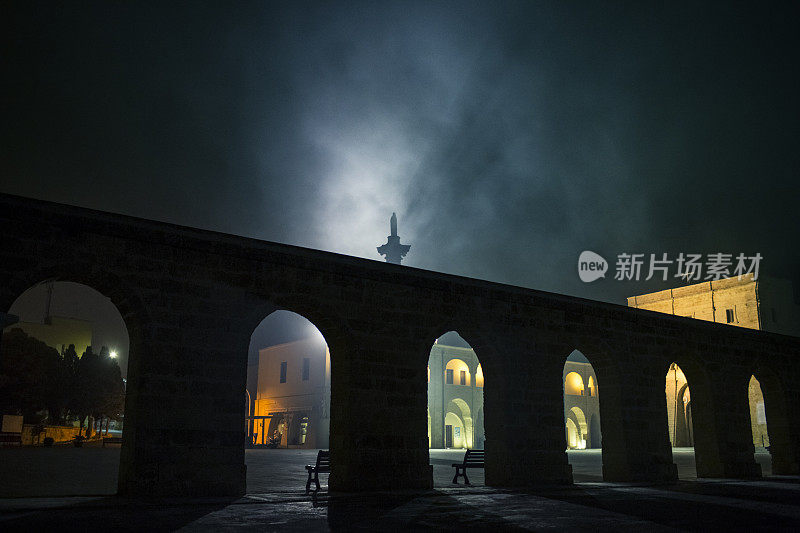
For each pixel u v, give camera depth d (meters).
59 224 12.38
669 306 57.78
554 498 14.17
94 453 32.47
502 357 17.50
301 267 14.94
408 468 15.45
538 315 18.50
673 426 53.09
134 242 13.12
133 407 12.66
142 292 13.00
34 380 48.94
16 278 11.80
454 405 51.22
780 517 11.16
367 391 15.23
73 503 11.26
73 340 68.25
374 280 15.90
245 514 10.70
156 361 12.89
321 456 14.42
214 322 13.66
